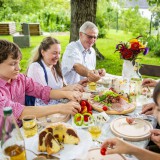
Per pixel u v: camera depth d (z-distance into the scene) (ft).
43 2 51.85
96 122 5.12
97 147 4.09
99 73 8.77
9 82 5.46
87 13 16.17
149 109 5.60
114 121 5.08
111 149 3.71
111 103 6.06
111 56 21.76
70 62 8.93
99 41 28.63
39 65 7.22
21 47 27.25
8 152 3.37
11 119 3.48
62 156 3.61
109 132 4.76
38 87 6.30
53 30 41.63
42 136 3.83
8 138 3.50
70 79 9.39
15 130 3.54
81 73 8.63
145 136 4.46
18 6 51.29
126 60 8.01
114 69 18.13
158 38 21.75
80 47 9.59
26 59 22.00
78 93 6.20
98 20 30.35
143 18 26.27
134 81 7.13
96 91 7.14
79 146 3.84
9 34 36.65
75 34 16.65
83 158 3.65
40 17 43.65
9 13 50.42
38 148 3.73
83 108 5.35
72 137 3.89
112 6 30.45
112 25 32.09
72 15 16.53
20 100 5.90
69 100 6.63
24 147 3.50
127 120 4.99
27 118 4.59
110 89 6.93
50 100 6.82
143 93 7.03
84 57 9.83
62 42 29.78
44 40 7.45
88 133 4.14
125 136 4.46
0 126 4.64
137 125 4.90
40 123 4.88
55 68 7.84
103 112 5.48
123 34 30.73
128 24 28.07
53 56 7.28
